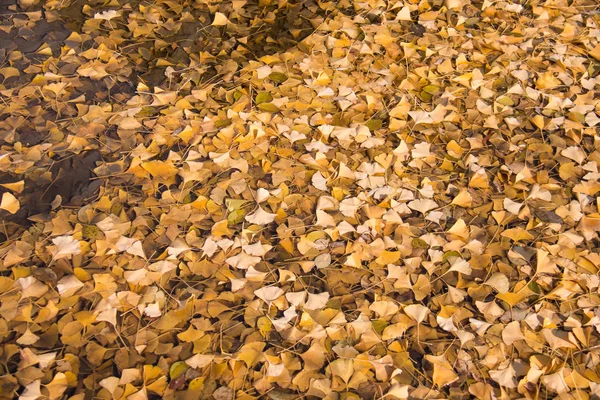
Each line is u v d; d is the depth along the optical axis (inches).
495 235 76.9
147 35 92.7
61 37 92.3
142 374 67.2
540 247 76.0
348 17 95.8
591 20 96.8
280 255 75.3
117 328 69.7
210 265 73.6
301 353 68.9
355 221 77.2
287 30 94.9
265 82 88.4
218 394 66.7
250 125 83.1
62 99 85.7
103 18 93.1
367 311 71.7
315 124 84.6
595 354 69.2
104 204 77.0
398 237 76.1
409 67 90.9
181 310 70.7
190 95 86.3
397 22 96.1
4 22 92.7
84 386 66.9
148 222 76.5
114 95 86.6
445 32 94.5
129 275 72.0
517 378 68.3
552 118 86.1
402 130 84.6
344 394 67.0
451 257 75.0
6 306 69.9
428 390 67.3
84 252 73.9
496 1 98.3
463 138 84.4
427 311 70.9
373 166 80.4
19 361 67.8
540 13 97.6
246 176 80.4
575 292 72.7
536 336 70.2
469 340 69.9
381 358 68.1
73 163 80.6
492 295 73.3
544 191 79.0
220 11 96.3
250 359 67.9
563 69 91.0
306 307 71.0
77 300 70.9
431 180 80.7
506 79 89.9
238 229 76.5
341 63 90.0
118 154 81.6
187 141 82.6
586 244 76.7
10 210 76.4
